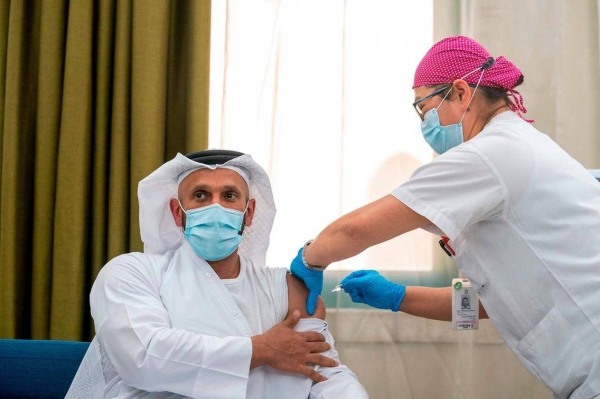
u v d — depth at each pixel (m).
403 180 2.22
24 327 2.19
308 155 2.24
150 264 1.60
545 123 2.25
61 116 2.13
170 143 2.26
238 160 1.59
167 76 2.23
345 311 2.21
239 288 1.59
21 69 2.18
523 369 2.19
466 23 2.27
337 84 2.26
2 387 1.77
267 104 2.22
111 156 2.14
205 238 1.52
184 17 2.26
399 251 2.23
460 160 1.37
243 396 1.38
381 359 2.21
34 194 2.15
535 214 1.37
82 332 2.11
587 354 1.30
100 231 2.15
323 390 1.49
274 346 1.45
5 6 2.22
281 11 2.25
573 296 1.33
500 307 1.45
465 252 1.49
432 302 1.81
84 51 2.14
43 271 2.12
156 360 1.36
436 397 2.20
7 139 2.13
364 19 2.26
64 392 1.77
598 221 1.36
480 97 1.51
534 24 2.26
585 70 2.23
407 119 2.24
